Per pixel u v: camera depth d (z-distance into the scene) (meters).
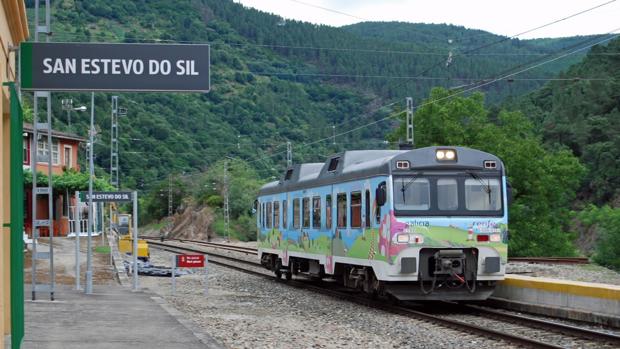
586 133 116.81
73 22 119.31
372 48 142.62
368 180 19.53
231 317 17.50
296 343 13.50
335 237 22.03
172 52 9.51
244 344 13.23
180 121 109.94
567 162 59.19
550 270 31.45
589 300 16.25
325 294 24.08
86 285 21.23
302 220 25.38
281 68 136.00
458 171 18.70
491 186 18.80
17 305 9.41
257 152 108.62
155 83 9.48
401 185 18.41
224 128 110.50
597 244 83.81
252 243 80.19
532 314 18.09
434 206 18.45
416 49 135.62
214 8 153.38
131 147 102.25
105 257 37.22
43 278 26.27
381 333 15.29
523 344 13.19
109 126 100.44
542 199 57.59
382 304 20.11
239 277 30.73
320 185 23.48
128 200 22.94
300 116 115.56
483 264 18.47
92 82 9.41
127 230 57.25
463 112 57.97
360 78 131.50
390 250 18.20
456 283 18.62
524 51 179.75
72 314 15.99
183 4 141.50
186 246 65.56
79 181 52.56
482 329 14.59
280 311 19.25
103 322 14.64
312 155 98.69
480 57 141.38
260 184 105.12
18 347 9.35
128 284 25.47
